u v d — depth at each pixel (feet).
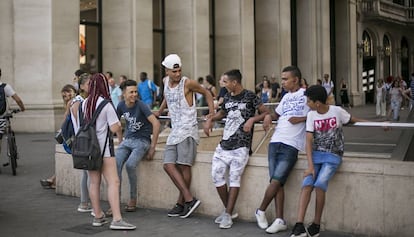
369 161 19.16
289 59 95.71
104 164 20.38
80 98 22.58
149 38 69.67
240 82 20.97
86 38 67.97
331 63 118.62
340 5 118.52
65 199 26.32
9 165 36.55
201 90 22.30
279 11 93.09
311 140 18.95
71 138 21.99
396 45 141.79
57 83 59.41
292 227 20.49
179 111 22.11
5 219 22.29
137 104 23.49
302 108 19.80
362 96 124.16
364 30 128.67
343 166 19.35
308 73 104.78
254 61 88.53
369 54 132.05
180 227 20.84
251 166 21.34
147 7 69.36
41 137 53.31
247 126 20.58
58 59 59.52
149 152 23.89
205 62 77.25
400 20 133.59
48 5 58.85
